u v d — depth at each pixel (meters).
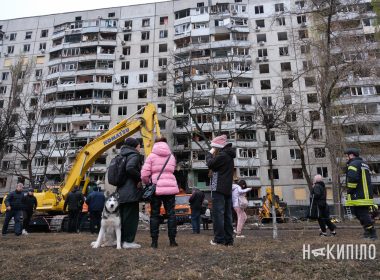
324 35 25.56
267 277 4.11
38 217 16.23
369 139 40.06
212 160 6.57
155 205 6.45
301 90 44.84
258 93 47.34
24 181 48.78
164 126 48.56
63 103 50.81
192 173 45.34
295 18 50.91
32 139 49.31
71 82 53.06
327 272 4.27
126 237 6.53
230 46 48.97
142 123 15.18
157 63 52.75
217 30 50.91
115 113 50.97
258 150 45.06
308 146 43.78
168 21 55.25
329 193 42.50
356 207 7.52
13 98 31.02
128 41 55.09
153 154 6.48
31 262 5.15
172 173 6.55
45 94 51.59
